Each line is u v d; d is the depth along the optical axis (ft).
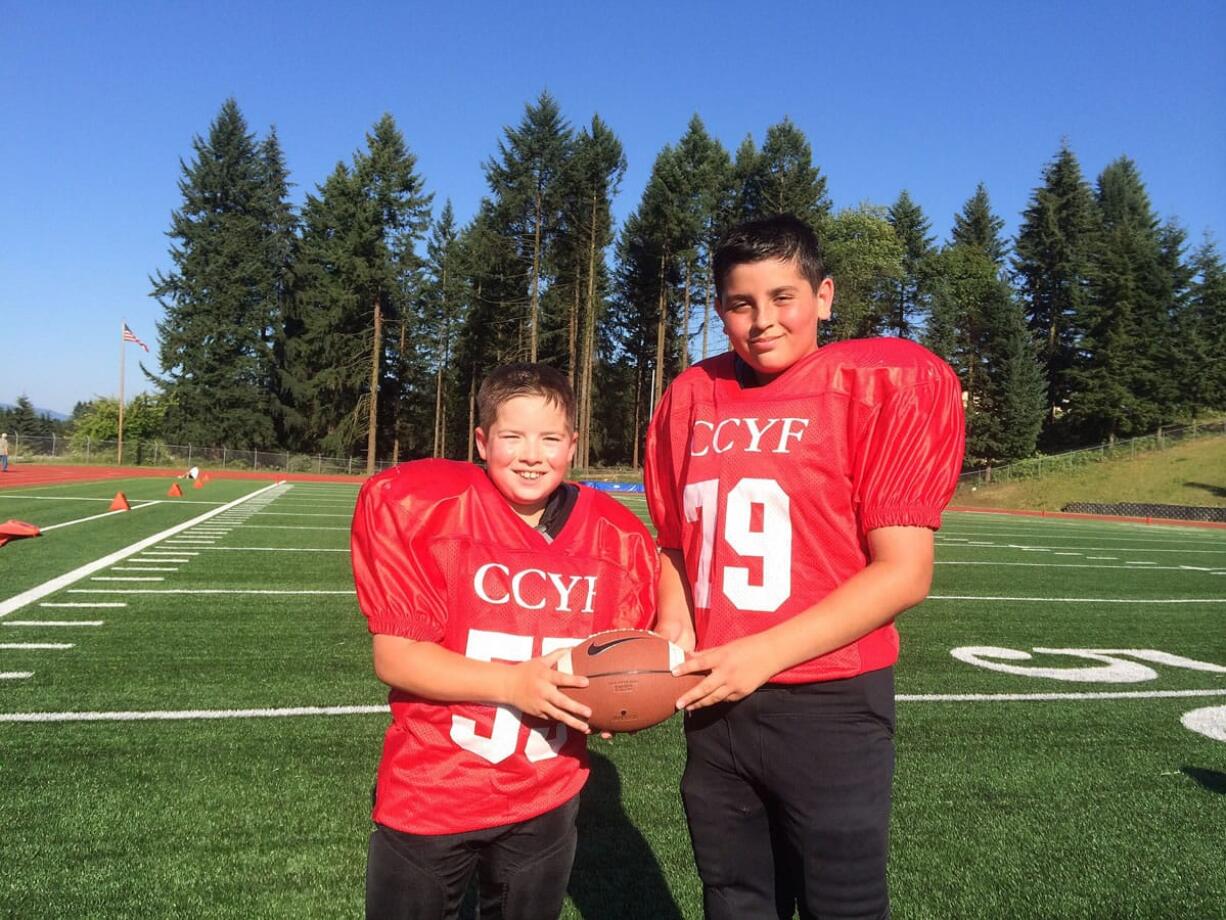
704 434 6.05
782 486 5.52
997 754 13.24
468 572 5.78
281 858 9.15
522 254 131.34
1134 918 8.59
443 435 164.14
